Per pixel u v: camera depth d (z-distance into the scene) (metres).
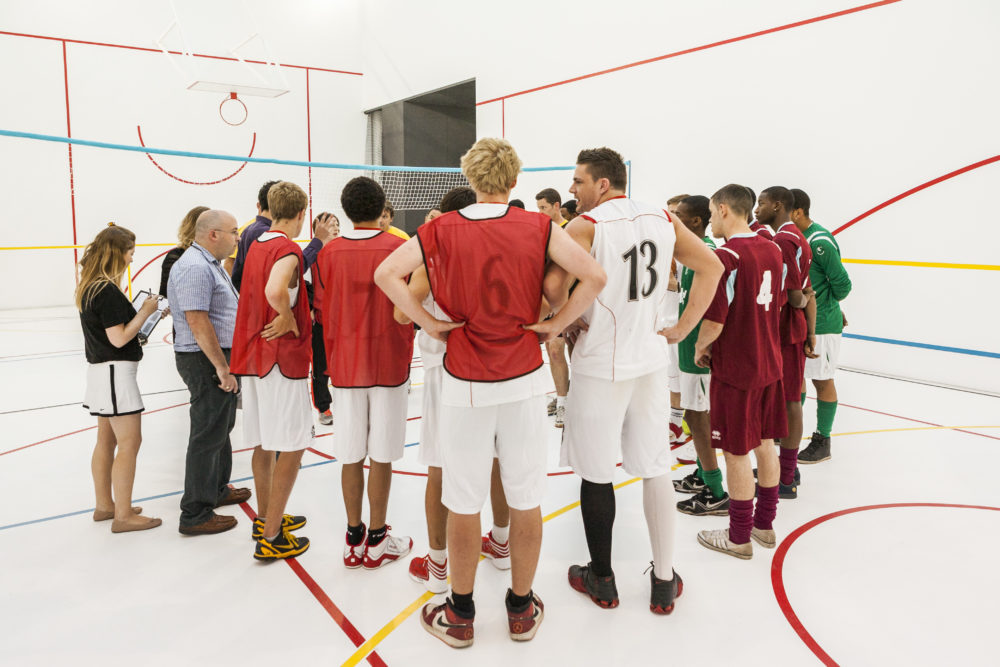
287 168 12.07
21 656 2.03
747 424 2.54
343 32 12.42
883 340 5.84
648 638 2.13
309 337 2.62
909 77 5.39
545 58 8.97
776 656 2.03
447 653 2.05
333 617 2.26
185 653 2.05
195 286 2.67
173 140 10.94
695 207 3.05
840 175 5.94
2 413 4.79
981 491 3.29
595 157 2.20
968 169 5.13
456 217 1.88
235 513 3.16
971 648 2.06
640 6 7.59
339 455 2.49
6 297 9.93
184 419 4.70
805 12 6.04
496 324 1.88
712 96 6.93
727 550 2.68
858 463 3.70
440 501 2.31
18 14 9.61
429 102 11.70
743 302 2.46
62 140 6.25
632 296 2.09
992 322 5.13
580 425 2.19
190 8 10.91
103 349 2.79
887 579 2.48
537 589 2.45
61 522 3.03
